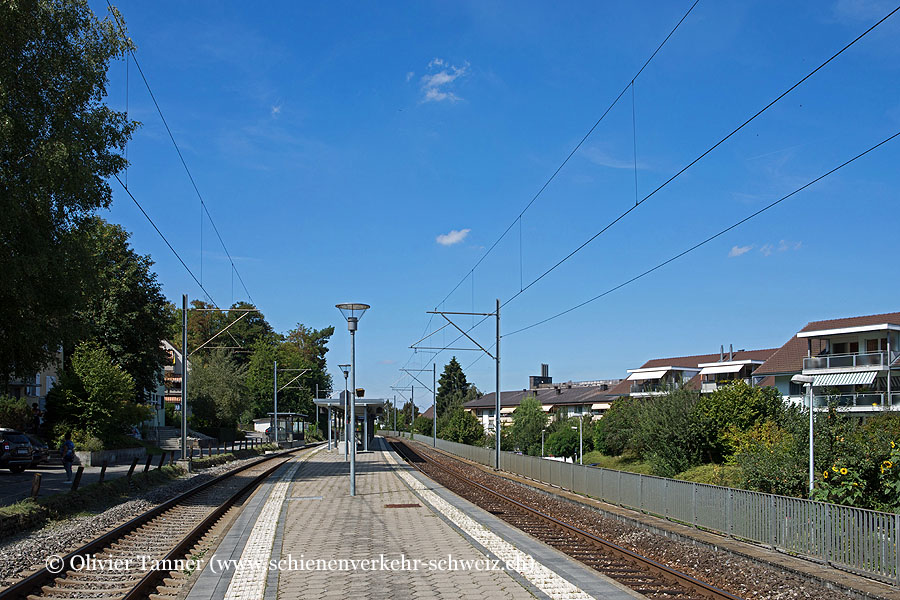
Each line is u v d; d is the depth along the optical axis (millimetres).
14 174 18219
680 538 14594
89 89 19922
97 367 38219
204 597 9117
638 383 72875
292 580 10117
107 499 20234
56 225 20188
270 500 20797
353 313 22781
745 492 13906
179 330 89438
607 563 11938
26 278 18641
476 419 82938
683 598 9617
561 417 81125
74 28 19812
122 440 40750
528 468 30516
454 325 35156
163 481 27359
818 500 14586
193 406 62656
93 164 19453
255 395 98312
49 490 21078
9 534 13469
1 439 27188
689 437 38406
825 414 19453
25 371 22375
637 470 44781
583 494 23156
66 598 9023
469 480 28891
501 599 8992
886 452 14312
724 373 61250
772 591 10188
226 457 42281
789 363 52094
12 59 18484
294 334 128125
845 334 48625
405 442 79562
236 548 12688
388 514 17266
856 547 10930
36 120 18844
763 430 33969
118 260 48750
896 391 45094
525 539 13398
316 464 39156
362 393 38781
